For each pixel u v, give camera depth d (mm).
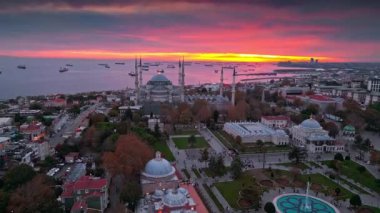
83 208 186750
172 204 195625
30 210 175375
